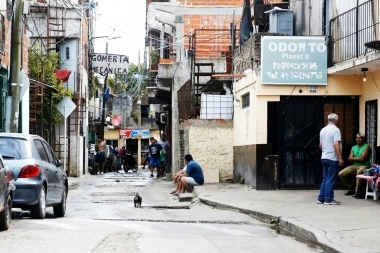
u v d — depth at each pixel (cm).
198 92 2823
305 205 1580
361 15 1777
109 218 1526
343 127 1992
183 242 1066
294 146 1998
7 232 1135
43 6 3666
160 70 3012
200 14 3181
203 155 2453
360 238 1107
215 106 2502
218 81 2595
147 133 7312
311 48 1959
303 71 1961
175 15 3134
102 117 5594
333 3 1980
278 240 1158
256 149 2003
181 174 2270
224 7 3184
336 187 1964
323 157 1583
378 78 1820
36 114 2933
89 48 4328
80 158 3703
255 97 2012
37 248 970
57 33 3684
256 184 2012
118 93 7450
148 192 2391
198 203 1895
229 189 2092
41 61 2998
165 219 1490
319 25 2120
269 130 2002
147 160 5416
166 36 3512
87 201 2056
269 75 1958
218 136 2456
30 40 3638
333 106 1995
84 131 4016
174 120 3002
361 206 1512
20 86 1823
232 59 2581
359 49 1780
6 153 1367
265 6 2536
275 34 2108
